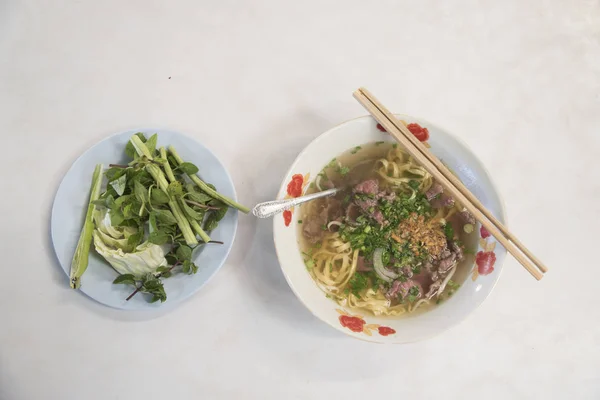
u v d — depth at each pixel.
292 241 0.53
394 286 0.55
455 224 0.56
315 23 0.60
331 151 0.53
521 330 0.58
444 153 0.52
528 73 0.61
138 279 0.53
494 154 0.60
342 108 0.58
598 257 0.60
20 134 0.56
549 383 0.58
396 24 0.60
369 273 0.56
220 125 0.57
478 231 0.54
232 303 0.56
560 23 0.62
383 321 0.53
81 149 0.56
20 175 0.56
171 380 0.55
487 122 0.60
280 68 0.59
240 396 0.55
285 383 0.56
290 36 0.59
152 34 0.58
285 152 0.57
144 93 0.57
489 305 0.58
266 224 0.56
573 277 0.59
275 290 0.56
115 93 0.57
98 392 0.54
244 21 0.59
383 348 0.57
